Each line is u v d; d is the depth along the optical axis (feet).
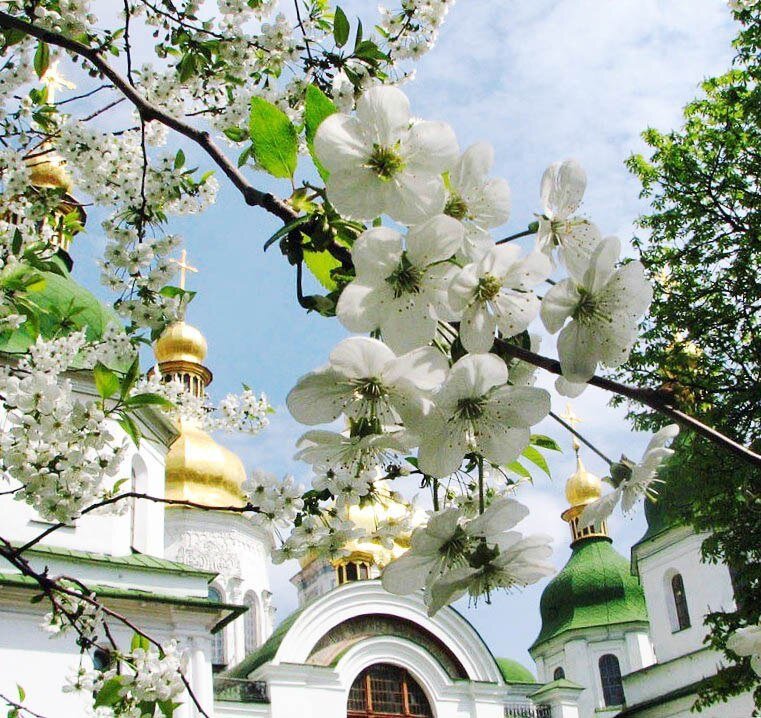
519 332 8.35
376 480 12.10
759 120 64.18
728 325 61.05
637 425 59.47
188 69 20.86
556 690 107.76
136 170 21.39
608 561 145.07
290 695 90.79
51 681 58.03
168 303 20.40
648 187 67.00
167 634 65.72
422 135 8.36
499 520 8.91
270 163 9.77
